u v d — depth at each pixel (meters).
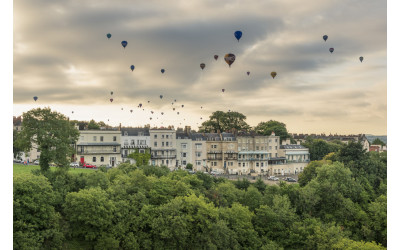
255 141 150.12
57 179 64.12
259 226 72.31
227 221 67.56
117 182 69.44
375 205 80.25
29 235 50.97
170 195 69.56
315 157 165.12
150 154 128.88
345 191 87.19
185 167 134.50
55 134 69.56
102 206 56.81
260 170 146.00
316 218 79.62
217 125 172.38
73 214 56.62
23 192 53.81
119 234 58.41
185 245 62.38
